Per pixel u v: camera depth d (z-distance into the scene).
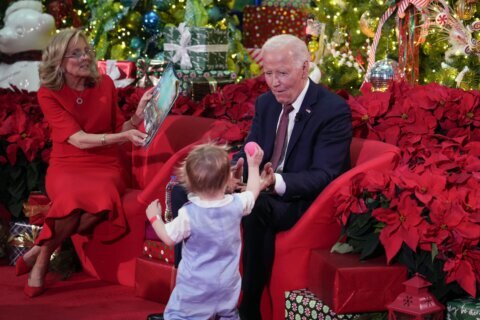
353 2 7.22
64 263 4.61
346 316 3.19
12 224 4.81
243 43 8.92
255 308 3.64
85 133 4.37
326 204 3.47
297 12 8.66
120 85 6.43
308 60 3.69
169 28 6.06
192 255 3.13
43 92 4.39
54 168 4.43
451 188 3.12
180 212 3.12
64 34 4.36
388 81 4.82
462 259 3.01
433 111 4.03
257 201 3.57
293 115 3.75
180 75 5.81
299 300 3.41
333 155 3.62
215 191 3.10
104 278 4.52
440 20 6.09
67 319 3.86
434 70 6.68
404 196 3.08
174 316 3.17
